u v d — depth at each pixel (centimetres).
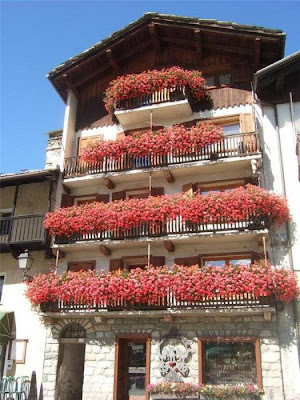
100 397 1598
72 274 1694
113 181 1903
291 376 1438
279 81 1788
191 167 1767
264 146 1764
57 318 1739
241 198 1582
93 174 1892
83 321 1716
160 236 1681
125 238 1716
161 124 1980
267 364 1469
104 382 1612
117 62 2117
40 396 1673
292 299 1510
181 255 1716
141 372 1648
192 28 1948
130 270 1764
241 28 1855
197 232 1644
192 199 1652
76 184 1942
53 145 2259
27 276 1802
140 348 1683
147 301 1587
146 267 1628
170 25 1983
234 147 1780
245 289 1461
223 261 1684
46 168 2080
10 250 1895
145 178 1877
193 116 1936
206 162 1741
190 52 2064
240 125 1836
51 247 1805
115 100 1984
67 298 1650
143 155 1838
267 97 1836
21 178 1961
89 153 1892
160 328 1619
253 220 1588
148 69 2105
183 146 1781
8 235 1878
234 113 1875
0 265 1955
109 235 1750
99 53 2066
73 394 1781
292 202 1652
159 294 1559
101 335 1678
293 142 1744
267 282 1451
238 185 1783
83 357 1878
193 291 1514
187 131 1797
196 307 1529
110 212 1723
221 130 1766
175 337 1584
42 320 1764
